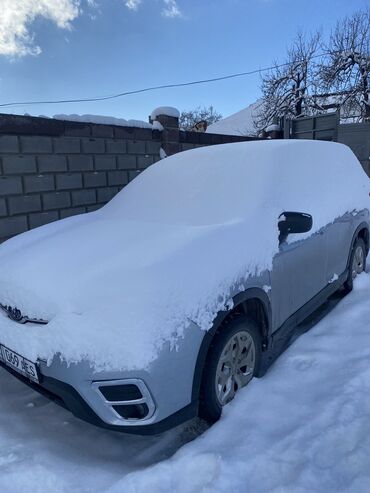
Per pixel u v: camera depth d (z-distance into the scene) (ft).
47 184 16.99
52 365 6.46
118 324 6.28
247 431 6.97
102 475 6.43
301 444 6.51
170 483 6.03
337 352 9.34
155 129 22.20
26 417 8.01
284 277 9.07
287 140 11.44
